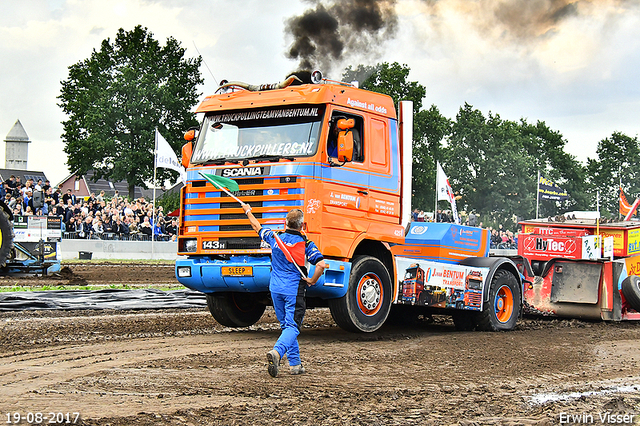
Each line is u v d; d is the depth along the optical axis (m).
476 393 6.59
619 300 13.05
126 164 51.75
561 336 11.05
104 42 56.03
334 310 9.77
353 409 5.80
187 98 55.00
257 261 9.31
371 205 10.05
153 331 10.31
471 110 55.03
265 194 9.33
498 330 11.73
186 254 9.88
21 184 25.69
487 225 53.44
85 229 27.36
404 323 12.46
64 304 13.03
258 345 9.06
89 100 53.66
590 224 14.22
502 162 53.66
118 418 5.30
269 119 9.70
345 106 9.70
